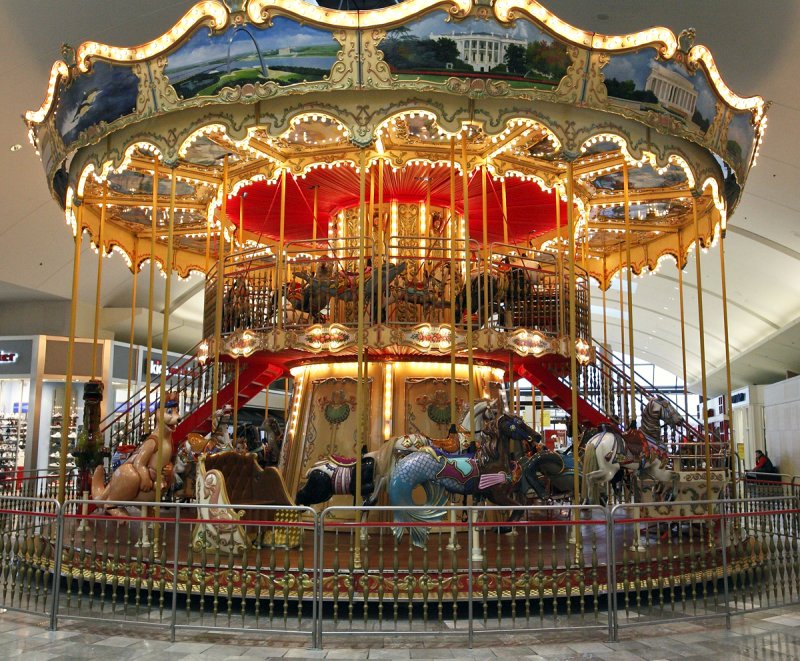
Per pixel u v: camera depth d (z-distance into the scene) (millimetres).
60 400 23359
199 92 8867
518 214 15391
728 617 7516
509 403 12328
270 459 14477
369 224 12867
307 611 7926
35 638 6988
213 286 14320
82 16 14086
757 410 35656
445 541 10109
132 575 8133
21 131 16609
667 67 9180
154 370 26078
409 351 11891
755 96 10625
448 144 12078
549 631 6988
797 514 8969
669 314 40312
